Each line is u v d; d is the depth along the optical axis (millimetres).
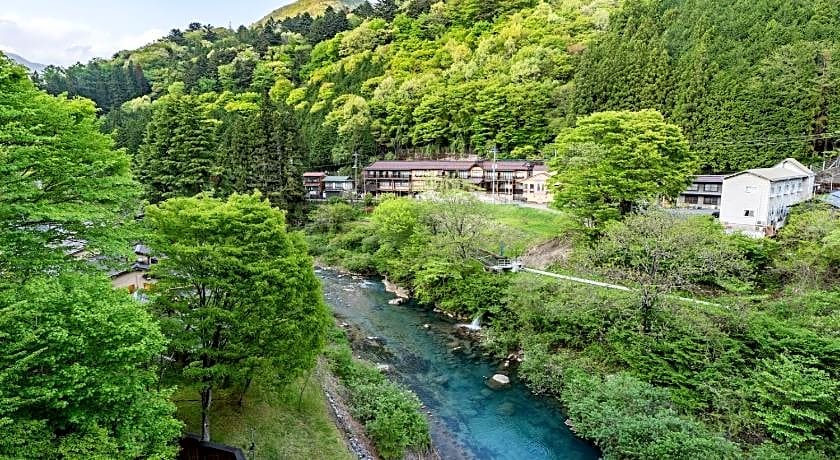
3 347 7848
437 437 19703
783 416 16828
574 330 25688
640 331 22594
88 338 8734
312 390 19688
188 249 13391
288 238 16656
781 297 23984
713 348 20766
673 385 20641
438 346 28578
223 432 15578
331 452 16312
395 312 34219
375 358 26797
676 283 23156
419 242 38375
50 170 11797
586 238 33562
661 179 34812
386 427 17875
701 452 15797
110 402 9094
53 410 8531
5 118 11000
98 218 12680
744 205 35125
